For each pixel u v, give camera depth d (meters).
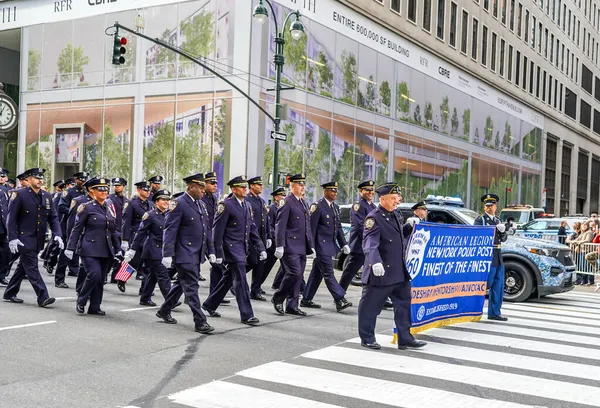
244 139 25.48
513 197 51.53
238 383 5.78
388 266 7.30
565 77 64.00
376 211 7.42
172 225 8.12
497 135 48.09
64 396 5.29
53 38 31.52
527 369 6.58
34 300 10.44
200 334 8.03
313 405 5.16
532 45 55.12
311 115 28.31
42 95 31.83
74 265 14.04
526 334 8.59
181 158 27.19
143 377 5.93
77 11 30.62
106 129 29.53
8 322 8.42
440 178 39.53
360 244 10.56
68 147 30.84
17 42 36.38
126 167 28.84
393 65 34.34
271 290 13.09
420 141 37.09
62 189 15.31
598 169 77.94
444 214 13.70
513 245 12.19
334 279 10.38
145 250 10.15
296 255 9.77
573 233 20.08
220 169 26.08
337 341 7.80
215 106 26.33
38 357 6.58
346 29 30.52
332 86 29.62
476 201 44.56
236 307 10.48
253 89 25.58
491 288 9.70
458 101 41.75
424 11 37.53
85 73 30.33
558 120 61.59
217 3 26.42
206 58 26.66
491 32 46.59
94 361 6.48
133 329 8.23
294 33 19.23
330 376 6.08
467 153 43.09
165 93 27.75
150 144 28.12
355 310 10.50
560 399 5.50
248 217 9.09
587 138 71.94
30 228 9.70
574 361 7.00
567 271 11.99
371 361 6.74
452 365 6.65
